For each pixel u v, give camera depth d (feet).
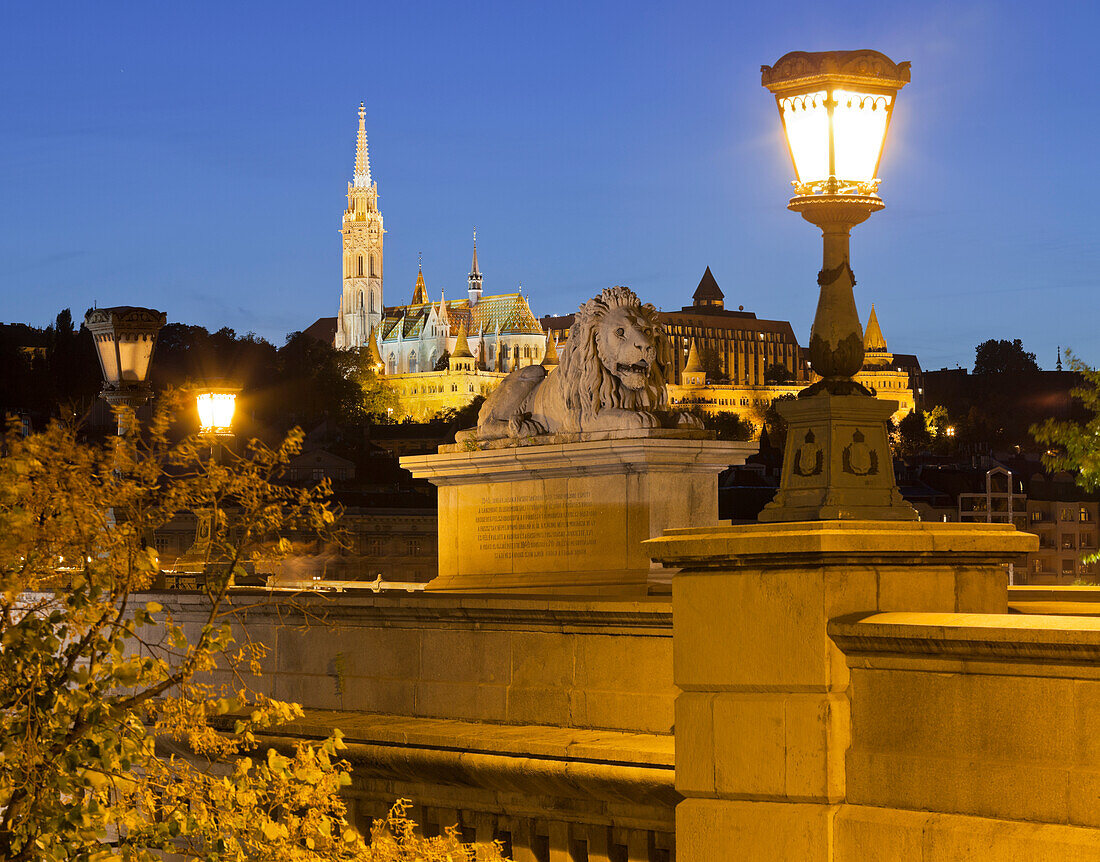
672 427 71.00
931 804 31.48
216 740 40.16
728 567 35.06
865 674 32.99
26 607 37.37
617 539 70.13
